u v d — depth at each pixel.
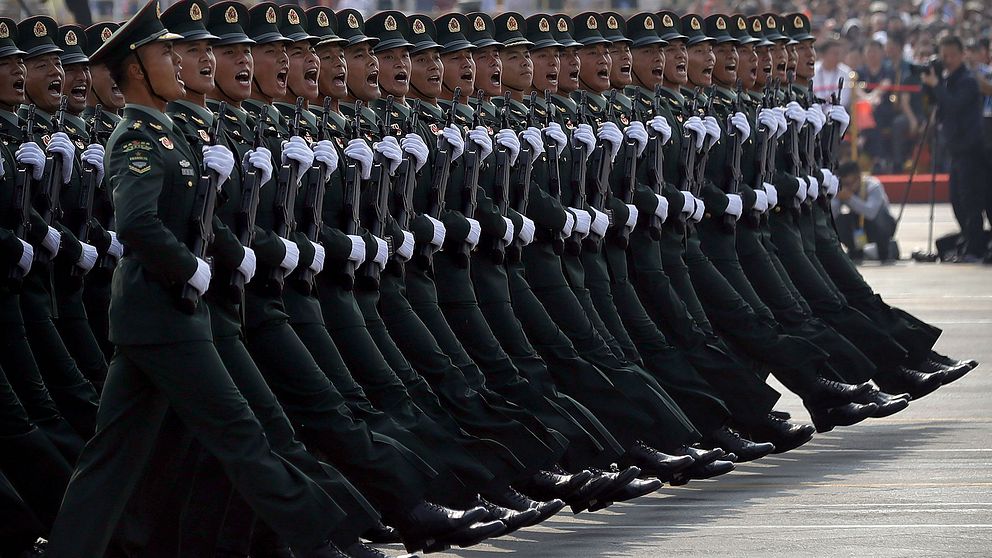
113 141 19.14
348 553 19.91
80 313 23.17
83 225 23.16
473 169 24.89
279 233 21.06
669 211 28.42
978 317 44.91
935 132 59.09
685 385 27.58
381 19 25.28
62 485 21.61
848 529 23.30
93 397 22.69
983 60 62.62
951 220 70.69
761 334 29.41
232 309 19.97
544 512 22.98
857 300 32.59
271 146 21.61
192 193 19.27
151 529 20.20
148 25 19.61
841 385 30.22
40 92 23.48
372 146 23.73
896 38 75.56
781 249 31.53
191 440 20.20
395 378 22.50
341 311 22.31
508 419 23.55
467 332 24.67
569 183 26.91
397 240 23.25
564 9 64.88
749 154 30.52
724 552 22.19
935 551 21.86
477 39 26.84
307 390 20.97
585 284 27.06
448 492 22.25
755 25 32.72
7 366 21.78
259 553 20.95
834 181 33.12
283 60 22.73
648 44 29.50
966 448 29.23
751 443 28.30
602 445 25.09
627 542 23.06
